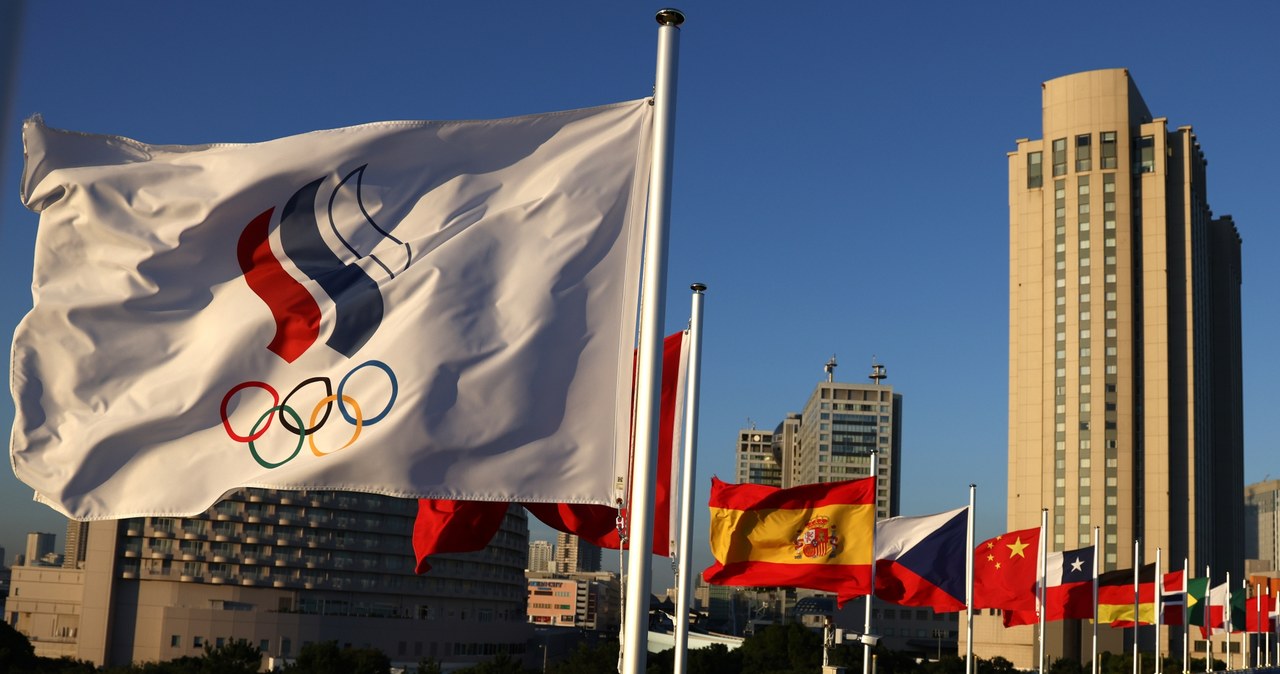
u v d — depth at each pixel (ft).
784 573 96.53
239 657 362.33
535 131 39.24
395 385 36.58
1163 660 407.44
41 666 384.27
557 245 38.32
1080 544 502.79
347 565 492.13
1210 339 582.76
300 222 37.68
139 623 454.40
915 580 123.24
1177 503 508.94
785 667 379.35
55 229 37.06
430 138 38.68
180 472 36.24
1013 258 542.98
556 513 55.67
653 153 37.65
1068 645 486.38
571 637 637.30
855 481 96.63
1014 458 526.57
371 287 37.37
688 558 68.85
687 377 65.92
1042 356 527.40
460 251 37.81
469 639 515.91
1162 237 517.55
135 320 36.86
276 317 37.14
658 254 36.91
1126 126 522.88
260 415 36.73
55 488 35.70
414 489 36.22
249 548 475.72
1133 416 506.48
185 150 37.99
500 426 36.91
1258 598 258.37
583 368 37.81
